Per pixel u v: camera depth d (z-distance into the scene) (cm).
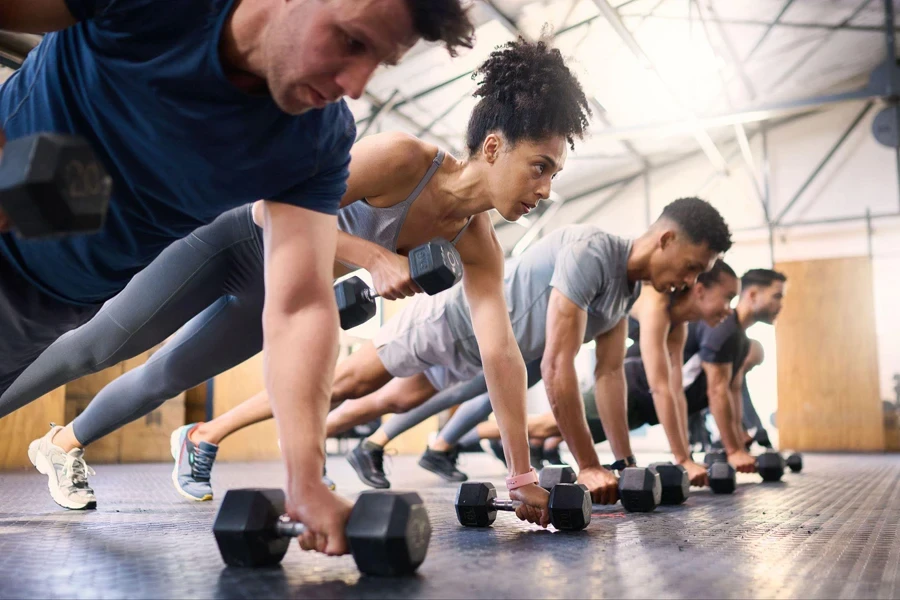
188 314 205
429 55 765
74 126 122
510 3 747
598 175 1292
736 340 427
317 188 129
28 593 100
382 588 104
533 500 181
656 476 233
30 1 111
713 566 125
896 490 335
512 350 190
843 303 1077
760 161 1247
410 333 288
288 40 102
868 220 1183
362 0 96
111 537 162
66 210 81
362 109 853
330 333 123
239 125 117
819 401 1069
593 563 127
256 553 118
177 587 104
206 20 110
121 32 113
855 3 947
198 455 279
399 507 110
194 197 127
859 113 1208
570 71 183
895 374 1123
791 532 175
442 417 1079
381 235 200
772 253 1219
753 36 970
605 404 290
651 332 330
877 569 123
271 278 125
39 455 234
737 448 429
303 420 118
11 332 141
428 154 192
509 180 184
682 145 1239
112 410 229
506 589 104
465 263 198
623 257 263
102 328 196
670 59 962
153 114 117
